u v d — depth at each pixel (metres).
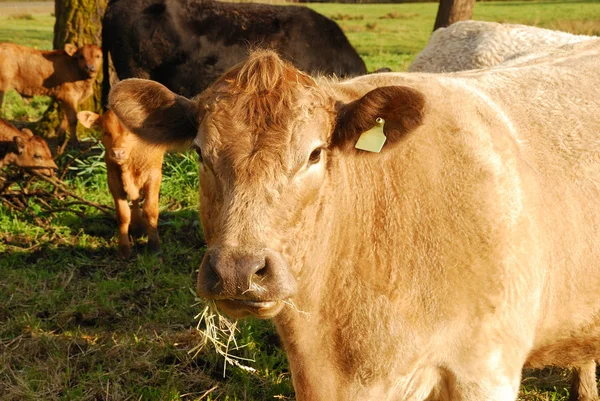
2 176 8.17
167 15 10.49
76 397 4.55
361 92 3.32
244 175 2.64
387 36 26.22
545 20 26.92
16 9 36.00
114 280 6.22
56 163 9.44
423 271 3.10
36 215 7.59
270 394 4.61
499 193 3.17
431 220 3.12
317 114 2.82
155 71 10.87
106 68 11.23
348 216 3.14
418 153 3.19
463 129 3.26
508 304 3.13
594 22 25.11
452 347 3.12
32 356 5.04
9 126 8.27
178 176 8.85
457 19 10.66
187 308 5.72
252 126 2.71
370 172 3.18
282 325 3.31
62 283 6.16
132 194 6.75
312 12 11.02
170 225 7.66
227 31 10.63
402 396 3.23
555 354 3.67
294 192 2.74
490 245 3.10
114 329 5.43
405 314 3.12
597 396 4.45
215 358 4.95
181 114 3.12
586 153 3.47
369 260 3.13
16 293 5.93
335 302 3.18
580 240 3.38
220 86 2.90
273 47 10.66
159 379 4.76
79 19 11.71
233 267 2.51
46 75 11.20
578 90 3.70
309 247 3.01
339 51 11.05
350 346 3.19
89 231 7.45
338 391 3.28
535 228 3.25
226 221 2.63
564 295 3.42
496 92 3.64
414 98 2.81
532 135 3.47
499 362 3.13
